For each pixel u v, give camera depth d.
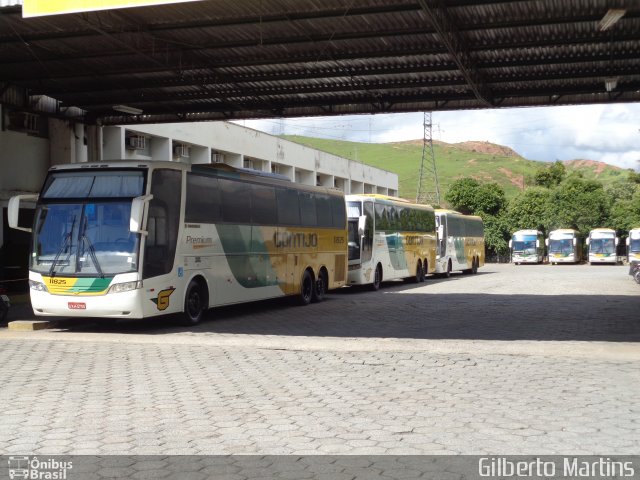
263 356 11.95
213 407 8.09
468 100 25.02
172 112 27.67
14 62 20.94
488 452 6.30
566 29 17.80
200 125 35.56
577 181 80.00
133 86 23.77
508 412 7.84
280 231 20.77
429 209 38.16
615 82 21.22
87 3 13.12
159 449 6.43
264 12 16.70
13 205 15.29
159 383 9.55
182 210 16.08
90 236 14.96
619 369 10.70
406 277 35.84
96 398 8.58
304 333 15.28
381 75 22.34
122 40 18.86
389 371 10.50
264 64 20.73
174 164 15.95
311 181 49.88
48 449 6.45
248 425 7.26
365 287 31.47
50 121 27.00
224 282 17.75
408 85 23.19
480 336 14.68
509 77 22.28
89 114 27.80
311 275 23.00
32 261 15.23
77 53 19.89
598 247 68.06
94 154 28.38
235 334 15.05
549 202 79.44
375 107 25.78
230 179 18.23
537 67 21.42
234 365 11.04
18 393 8.88
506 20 17.14
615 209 81.12
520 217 79.94
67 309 14.90
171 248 15.67
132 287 14.63
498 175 188.38
